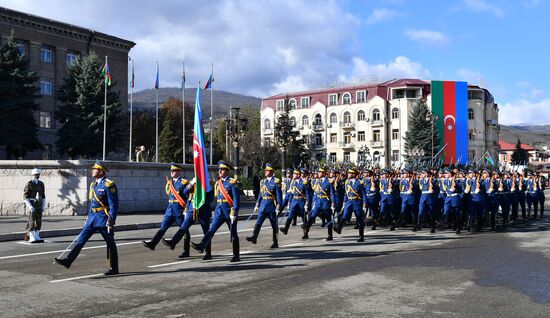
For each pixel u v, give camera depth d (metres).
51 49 58.00
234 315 6.10
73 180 21.17
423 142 69.00
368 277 8.45
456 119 75.06
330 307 6.48
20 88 43.06
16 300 6.88
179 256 10.62
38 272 8.98
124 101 65.38
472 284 7.91
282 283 7.96
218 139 87.31
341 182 17.42
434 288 7.62
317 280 8.20
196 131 10.60
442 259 10.36
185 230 10.21
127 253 11.38
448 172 16.59
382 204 17.27
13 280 8.25
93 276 8.57
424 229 17.55
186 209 10.30
